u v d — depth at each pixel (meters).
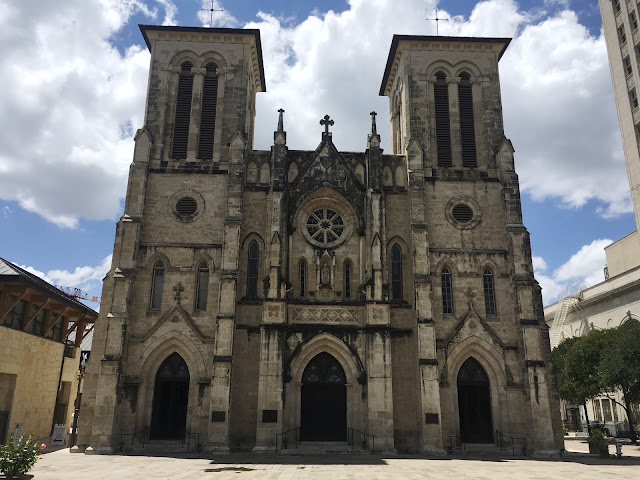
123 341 38.44
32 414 46.16
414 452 38.66
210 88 47.09
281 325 39.22
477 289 42.28
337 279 42.53
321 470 28.45
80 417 38.00
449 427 39.06
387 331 39.69
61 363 52.19
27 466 21.48
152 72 46.66
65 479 24.42
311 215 44.56
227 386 37.47
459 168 45.72
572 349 58.03
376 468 29.58
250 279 42.16
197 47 47.78
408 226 44.06
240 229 41.81
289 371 39.06
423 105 47.16
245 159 44.56
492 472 28.16
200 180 43.97
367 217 43.06
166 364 39.94
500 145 45.84
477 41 48.69
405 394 40.00
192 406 38.41
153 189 43.53
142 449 37.50
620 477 26.45
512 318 41.69
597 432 38.56
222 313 39.06
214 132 45.59
